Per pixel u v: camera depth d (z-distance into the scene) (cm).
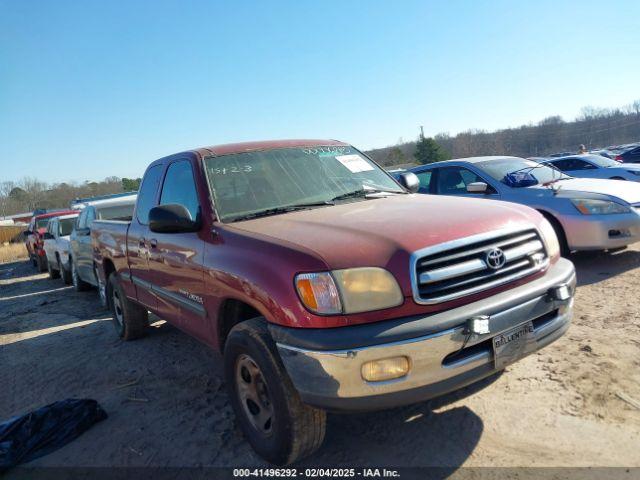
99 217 848
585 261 716
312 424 286
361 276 261
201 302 363
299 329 265
